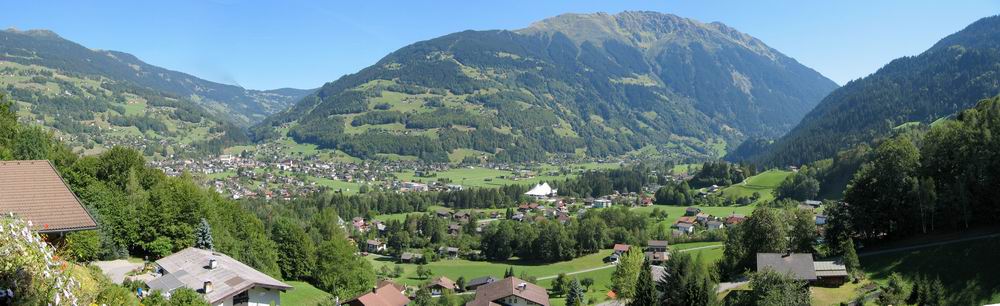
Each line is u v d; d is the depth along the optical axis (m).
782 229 86.94
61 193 35.72
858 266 72.00
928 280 64.44
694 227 166.62
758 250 86.62
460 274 136.00
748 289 67.62
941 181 86.19
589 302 98.00
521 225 161.38
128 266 58.91
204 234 68.56
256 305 49.34
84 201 63.47
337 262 88.62
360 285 92.81
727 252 92.19
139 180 81.00
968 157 83.12
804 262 71.00
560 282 111.50
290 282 83.25
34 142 77.75
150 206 67.88
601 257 146.88
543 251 147.38
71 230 34.03
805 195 188.00
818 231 91.56
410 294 108.69
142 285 46.31
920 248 74.75
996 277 59.28
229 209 86.69
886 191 85.62
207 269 53.34
